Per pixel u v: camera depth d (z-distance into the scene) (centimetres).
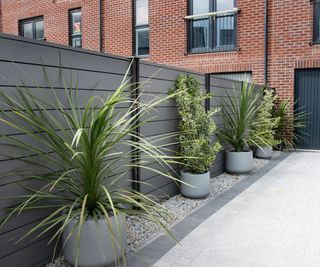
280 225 370
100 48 1120
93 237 256
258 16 888
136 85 383
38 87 270
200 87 548
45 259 281
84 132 243
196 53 969
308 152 854
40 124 245
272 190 510
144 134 407
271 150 770
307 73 861
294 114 877
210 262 287
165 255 299
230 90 671
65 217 251
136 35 1079
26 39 259
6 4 1324
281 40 866
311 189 513
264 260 291
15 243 255
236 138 633
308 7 829
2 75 243
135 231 351
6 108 247
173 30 997
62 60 291
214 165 605
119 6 1083
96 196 271
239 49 912
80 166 262
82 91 313
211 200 463
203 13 966
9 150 250
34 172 268
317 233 348
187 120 462
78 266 260
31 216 268
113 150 340
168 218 379
